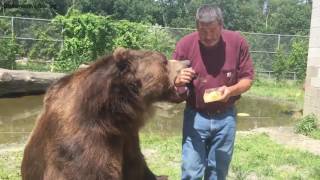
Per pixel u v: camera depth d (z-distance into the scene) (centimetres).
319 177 350
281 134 508
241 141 456
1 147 421
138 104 174
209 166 238
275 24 3134
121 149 174
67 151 165
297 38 1116
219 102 229
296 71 1080
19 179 325
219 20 212
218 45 223
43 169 173
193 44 226
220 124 230
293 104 782
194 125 232
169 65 184
